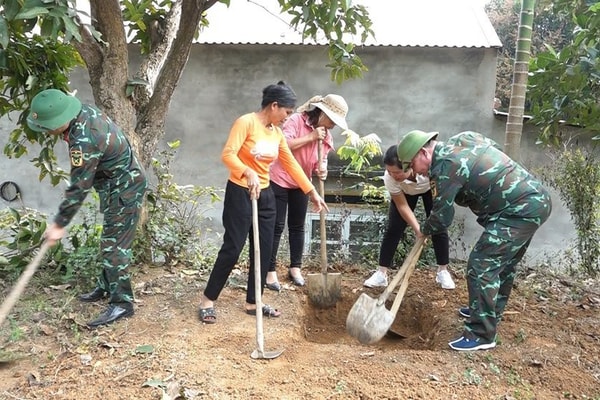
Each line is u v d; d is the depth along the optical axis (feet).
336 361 11.67
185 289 15.46
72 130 11.59
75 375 10.68
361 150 21.70
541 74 16.96
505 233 11.80
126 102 16.94
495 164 11.69
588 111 17.12
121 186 12.66
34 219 16.52
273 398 9.96
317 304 16.19
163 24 18.79
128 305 13.32
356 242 20.02
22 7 11.73
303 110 15.26
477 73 27.86
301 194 15.71
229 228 12.83
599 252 18.71
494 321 12.31
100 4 15.93
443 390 10.57
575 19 16.14
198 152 29.19
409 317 16.11
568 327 13.83
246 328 13.19
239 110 28.86
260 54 28.43
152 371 10.75
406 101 28.37
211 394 9.98
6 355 11.34
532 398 10.46
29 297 14.33
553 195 26.50
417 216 18.72
